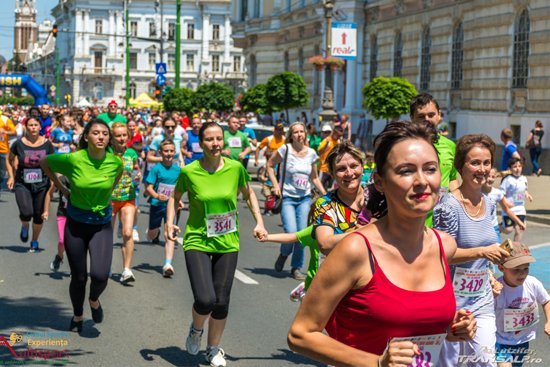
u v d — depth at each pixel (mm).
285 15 60375
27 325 8938
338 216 6574
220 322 7648
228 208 7809
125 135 11055
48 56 136875
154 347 8180
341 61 31172
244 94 51750
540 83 29578
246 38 67125
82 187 8375
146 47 116500
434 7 38375
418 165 3439
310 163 11672
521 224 10648
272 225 17922
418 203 3430
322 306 3480
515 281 6277
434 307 3492
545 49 29344
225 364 7574
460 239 6109
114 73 116000
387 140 3500
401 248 3535
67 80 118125
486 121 33094
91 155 8469
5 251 13578
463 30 35719
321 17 52344
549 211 19953
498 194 8594
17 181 13414
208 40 116688
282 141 20297
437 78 38031
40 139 13312
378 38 45031
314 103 55375
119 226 14719
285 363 7711
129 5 115562
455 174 7754
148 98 79625
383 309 3447
